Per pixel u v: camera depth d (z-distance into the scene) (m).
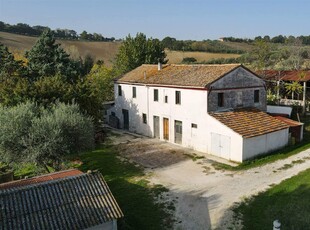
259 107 35.16
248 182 22.66
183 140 33.31
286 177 23.14
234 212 18.53
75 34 183.00
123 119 42.94
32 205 13.71
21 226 12.66
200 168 26.16
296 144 31.64
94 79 53.03
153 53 64.81
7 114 22.45
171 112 34.41
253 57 81.81
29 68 44.38
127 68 62.03
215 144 29.42
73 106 25.59
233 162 27.36
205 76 32.31
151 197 21.05
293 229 16.20
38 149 21.45
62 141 22.06
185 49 123.62
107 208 14.27
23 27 157.25
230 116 30.39
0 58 46.69
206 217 18.22
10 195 14.05
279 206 18.70
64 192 14.66
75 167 27.66
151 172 25.70
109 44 120.25
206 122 30.23
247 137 26.77
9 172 23.80
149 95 37.41
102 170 26.61
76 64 47.47
